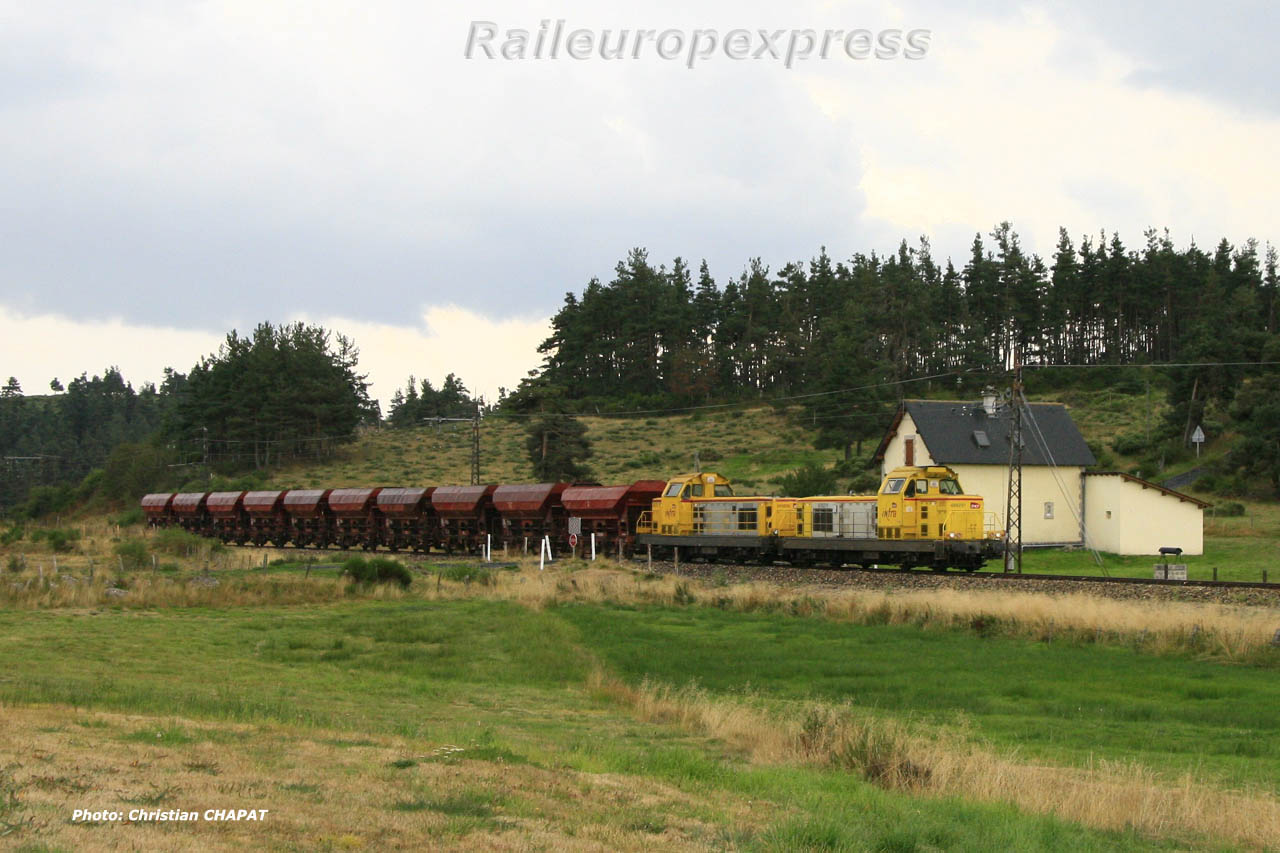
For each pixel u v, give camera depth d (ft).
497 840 36.37
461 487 220.02
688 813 43.50
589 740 62.69
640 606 134.92
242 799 39.47
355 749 52.49
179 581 142.92
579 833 38.75
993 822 45.09
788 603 127.54
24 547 230.48
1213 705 76.79
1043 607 109.81
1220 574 157.99
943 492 150.82
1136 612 104.37
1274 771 58.54
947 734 65.62
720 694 81.66
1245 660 91.76
